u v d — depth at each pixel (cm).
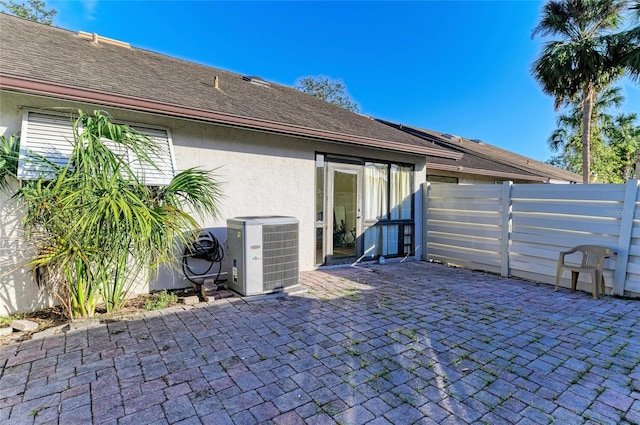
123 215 310
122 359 266
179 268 464
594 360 271
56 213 295
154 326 335
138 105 385
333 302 422
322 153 612
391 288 495
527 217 562
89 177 308
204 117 432
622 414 202
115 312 372
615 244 464
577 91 1136
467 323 353
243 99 593
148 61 634
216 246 483
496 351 287
